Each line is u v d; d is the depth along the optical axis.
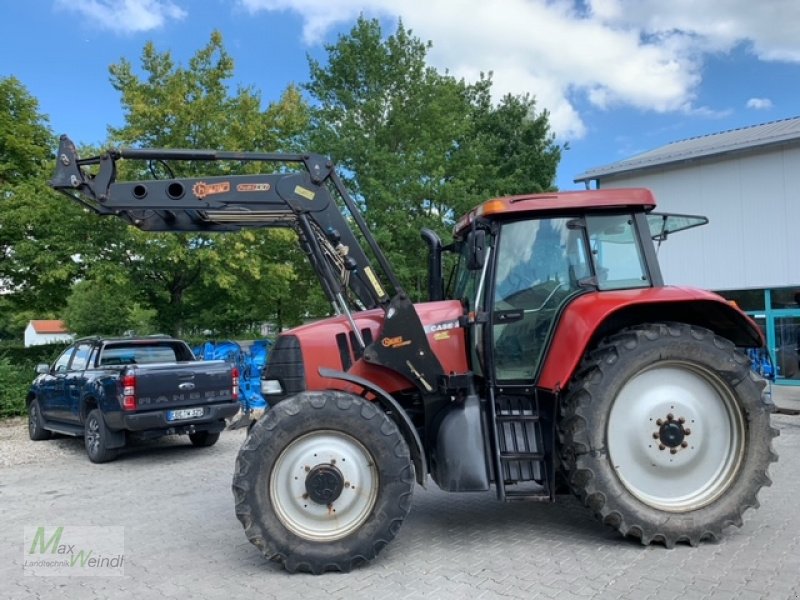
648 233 5.01
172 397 8.56
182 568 4.50
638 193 4.96
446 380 4.68
